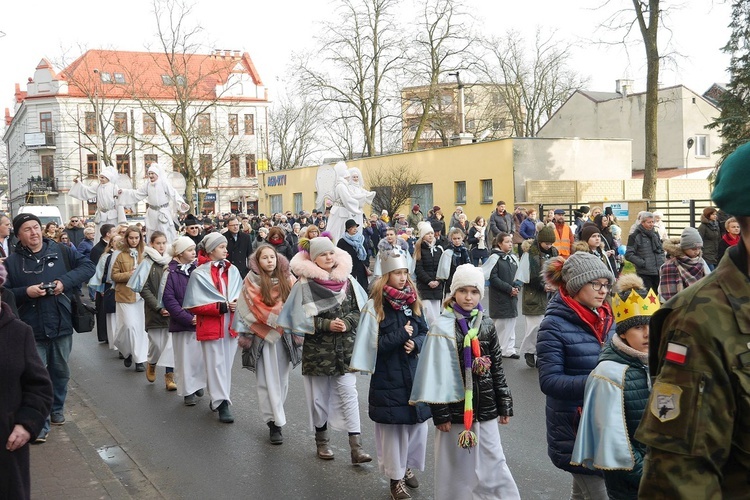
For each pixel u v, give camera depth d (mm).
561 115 50281
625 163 33438
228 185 70500
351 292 6809
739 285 2035
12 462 4176
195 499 5945
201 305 8031
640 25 24203
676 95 44219
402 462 5742
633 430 3688
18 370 4242
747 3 26891
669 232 26516
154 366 10312
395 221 26438
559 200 31172
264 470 6602
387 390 5645
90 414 8656
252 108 71812
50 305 7535
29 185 70250
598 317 4488
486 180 33156
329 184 19797
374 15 42906
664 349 2123
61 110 68688
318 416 6840
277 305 7301
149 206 19922
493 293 11062
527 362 10484
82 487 5996
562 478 6066
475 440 4691
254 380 10500
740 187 2039
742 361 1986
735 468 2045
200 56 71875
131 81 52062
